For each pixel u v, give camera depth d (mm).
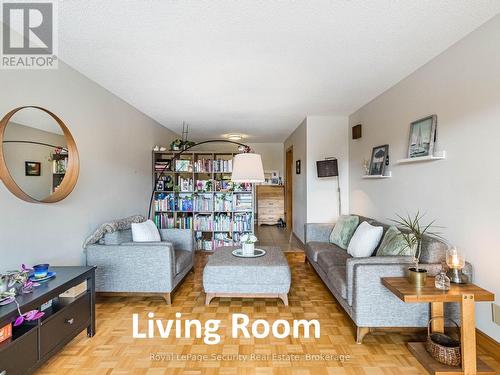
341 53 2410
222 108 4176
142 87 3248
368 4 1747
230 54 2420
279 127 5680
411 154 2797
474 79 2059
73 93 2717
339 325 2365
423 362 1809
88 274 2121
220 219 4855
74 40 2188
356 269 2078
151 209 4664
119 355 1943
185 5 1743
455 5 1766
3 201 1982
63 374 1745
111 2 1715
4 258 1988
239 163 3066
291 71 2797
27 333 1574
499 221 1866
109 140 3391
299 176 5516
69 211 2668
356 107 4145
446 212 2357
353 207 4457
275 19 1898
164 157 5133
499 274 1867
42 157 2293
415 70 2783
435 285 1828
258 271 2703
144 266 2736
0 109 1976
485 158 1974
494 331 1910
